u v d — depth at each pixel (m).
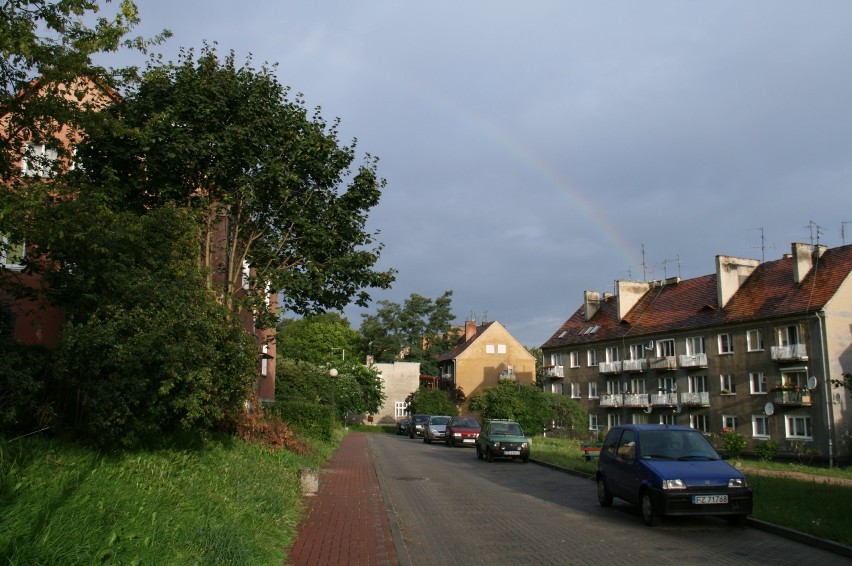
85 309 9.06
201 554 6.13
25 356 8.20
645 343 52.62
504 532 10.19
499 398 47.00
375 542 8.98
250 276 18.12
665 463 11.12
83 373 8.11
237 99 16.39
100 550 5.07
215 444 12.29
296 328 79.12
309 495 13.41
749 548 9.05
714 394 45.59
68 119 8.86
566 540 9.57
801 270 42.22
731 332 44.78
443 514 11.94
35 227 8.10
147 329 8.16
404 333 88.56
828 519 10.38
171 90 15.86
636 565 8.03
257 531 8.00
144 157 15.64
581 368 60.91
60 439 8.05
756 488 14.12
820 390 38.12
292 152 16.88
